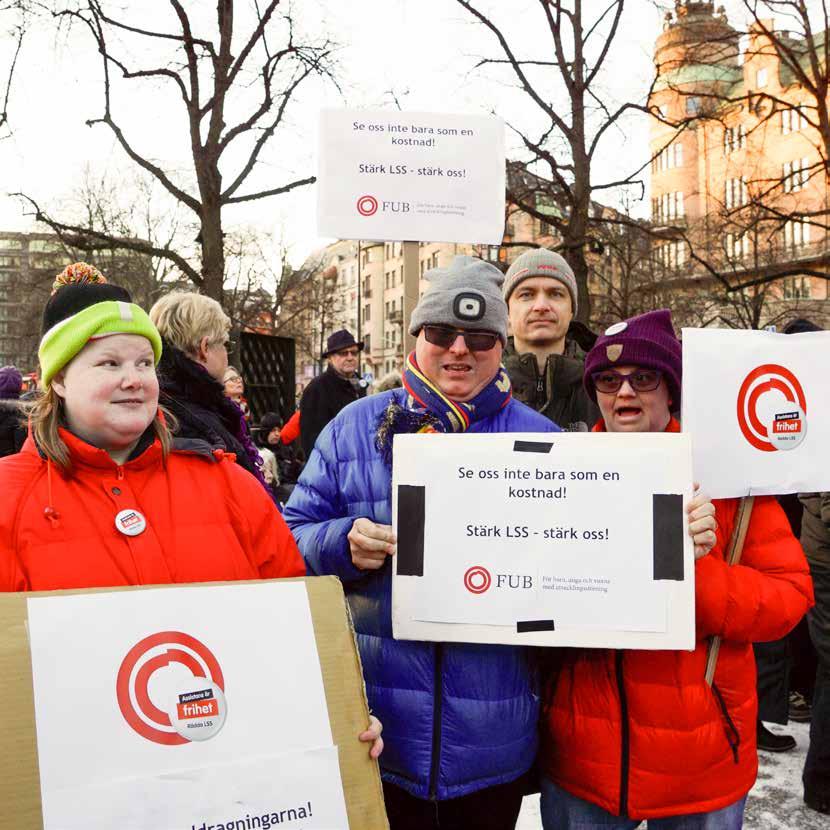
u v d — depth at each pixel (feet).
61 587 4.96
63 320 5.26
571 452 6.18
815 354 6.74
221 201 34.86
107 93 34.83
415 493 6.33
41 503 5.13
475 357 6.76
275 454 29.94
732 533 6.66
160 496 5.53
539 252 10.73
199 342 9.18
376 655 6.54
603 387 7.02
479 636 6.13
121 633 4.63
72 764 4.28
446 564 6.23
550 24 38.50
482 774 6.34
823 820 10.81
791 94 94.73
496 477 6.24
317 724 4.90
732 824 6.51
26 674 4.36
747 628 6.19
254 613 4.99
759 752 13.05
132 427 5.31
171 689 4.62
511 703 6.40
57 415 5.41
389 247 236.22
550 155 38.06
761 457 6.59
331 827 4.74
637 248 66.03
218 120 34.58
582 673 6.51
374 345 237.86
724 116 48.16
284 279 116.57
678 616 5.95
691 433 6.55
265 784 4.65
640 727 6.28
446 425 6.80
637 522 6.07
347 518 6.53
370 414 7.04
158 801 4.39
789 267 65.87
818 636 11.02
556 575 6.09
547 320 10.47
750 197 52.75
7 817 4.11
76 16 33.58
